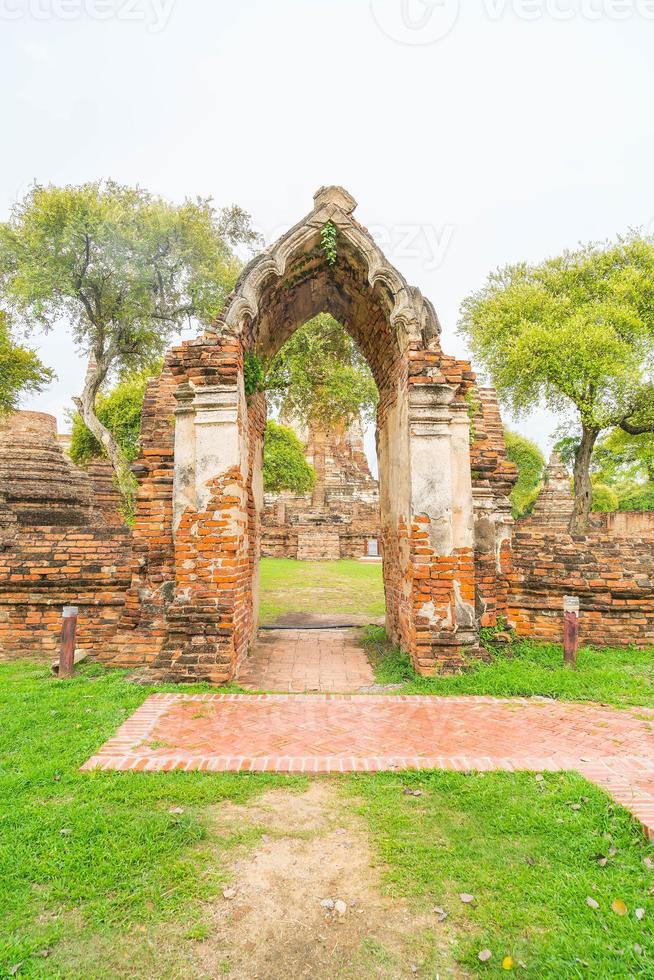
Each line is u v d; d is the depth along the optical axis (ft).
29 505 56.08
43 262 42.88
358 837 11.62
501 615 27.30
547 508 101.96
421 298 25.48
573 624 23.57
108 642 28.12
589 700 20.26
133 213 45.06
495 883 10.09
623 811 12.05
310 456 131.23
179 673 22.17
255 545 31.96
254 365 27.35
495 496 28.48
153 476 25.99
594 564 27.17
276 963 8.51
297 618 42.57
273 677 24.54
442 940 8.91
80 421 72.38
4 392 57.21
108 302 46.29
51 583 28.14
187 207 47.09
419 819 12.23
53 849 10.78
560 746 15.96
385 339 28.91
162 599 25.35
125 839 11.19
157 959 8.52
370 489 139.33
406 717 18.33
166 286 47.70
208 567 23.40
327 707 19.27
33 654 27.99
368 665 26.94
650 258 62.08
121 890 9.87
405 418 25.90
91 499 70.28
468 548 24.31
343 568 84.28
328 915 9.47
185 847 11.16
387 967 8.43
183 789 13.16
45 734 16.53
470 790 13.21
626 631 27.04
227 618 23.04
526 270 70.69
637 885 10.00
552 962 8.31
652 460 77.00
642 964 8.21
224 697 20.26
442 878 10.33
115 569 28.27
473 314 72.43
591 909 9.38
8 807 12.31
